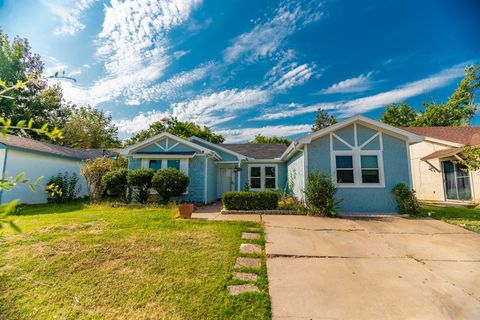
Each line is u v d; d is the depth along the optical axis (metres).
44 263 4.21
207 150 13.29
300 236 6.14
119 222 7.18
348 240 5.82
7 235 5.63
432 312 2.94
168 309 3.02
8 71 17.91
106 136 33.69
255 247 5.27
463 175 13.18
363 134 10.29
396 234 6.38
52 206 11.00
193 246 5.21
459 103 23.92
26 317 2.87
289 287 3.56
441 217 8.67
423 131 17.33
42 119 21.44
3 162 11.12
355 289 3.49
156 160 13.24
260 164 17.58
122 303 3.14
